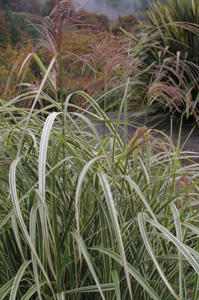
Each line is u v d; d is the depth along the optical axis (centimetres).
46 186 170
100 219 162
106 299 165
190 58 569
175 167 186
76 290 150
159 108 598
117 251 158
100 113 189
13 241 176
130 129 554
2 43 1364
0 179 185
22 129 183
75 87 491
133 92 609
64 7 151
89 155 175
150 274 179
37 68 710
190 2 577
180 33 576
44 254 154
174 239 137
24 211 157
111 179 166
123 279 170
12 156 172
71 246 163
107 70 206
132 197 182
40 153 137
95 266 167
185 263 189
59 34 153
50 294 165
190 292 189
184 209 181
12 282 142
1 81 787
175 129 550
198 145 482
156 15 622
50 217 166
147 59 602
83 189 174
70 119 169
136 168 193
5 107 182
